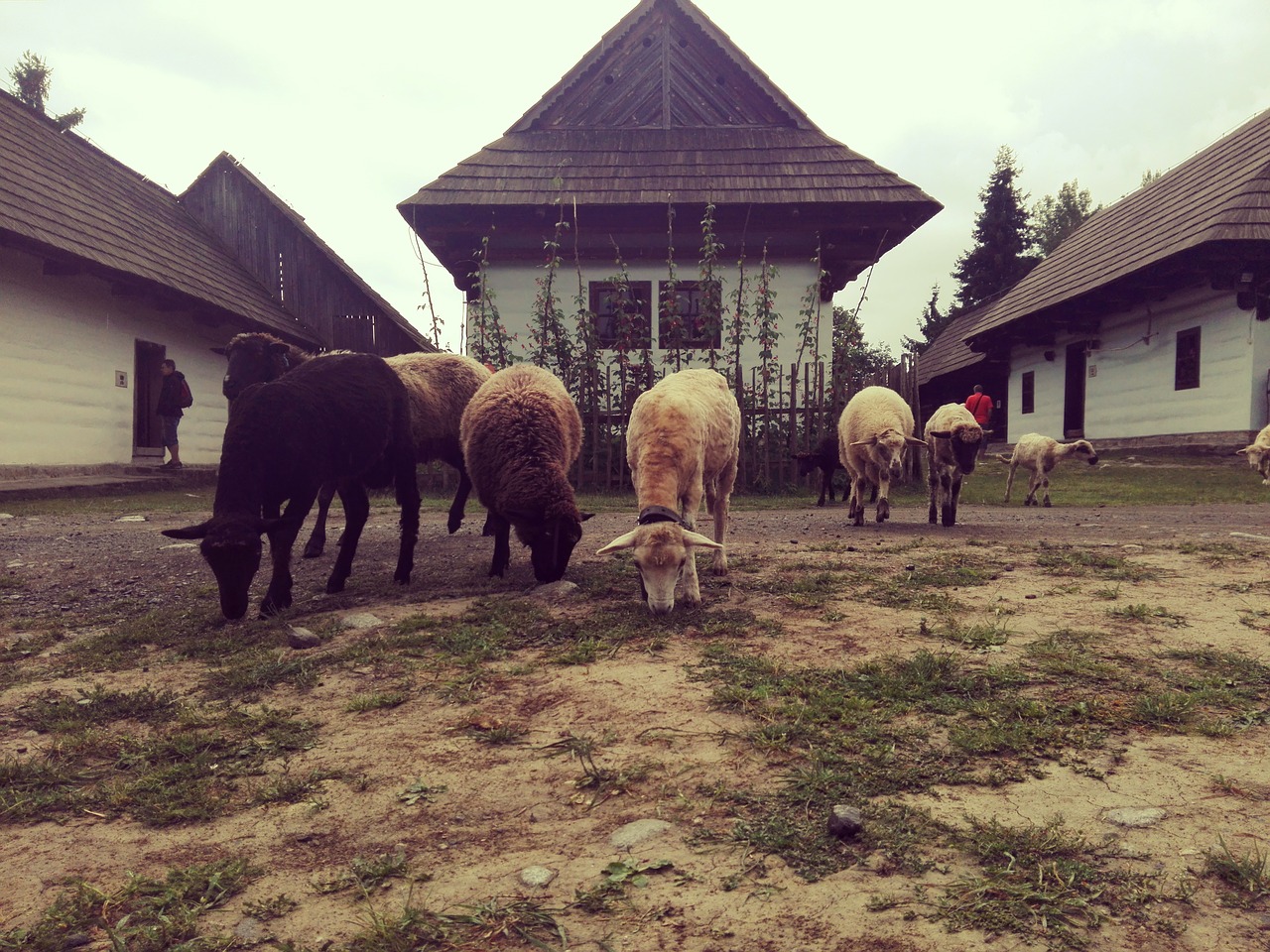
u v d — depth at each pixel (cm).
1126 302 2091
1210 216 1750
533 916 185
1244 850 200
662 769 261
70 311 1444
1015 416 2908
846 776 246
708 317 1453
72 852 228
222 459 469
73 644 447
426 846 222
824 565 582
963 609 444
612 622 436
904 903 185
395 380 586
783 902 187
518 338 1764
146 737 309
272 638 435
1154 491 1310
